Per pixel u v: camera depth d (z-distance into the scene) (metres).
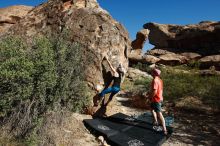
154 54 29.83
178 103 11.55
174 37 31.69
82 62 8.40
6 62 6.23
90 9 9.88
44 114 6.36
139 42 29.72
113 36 9.28
